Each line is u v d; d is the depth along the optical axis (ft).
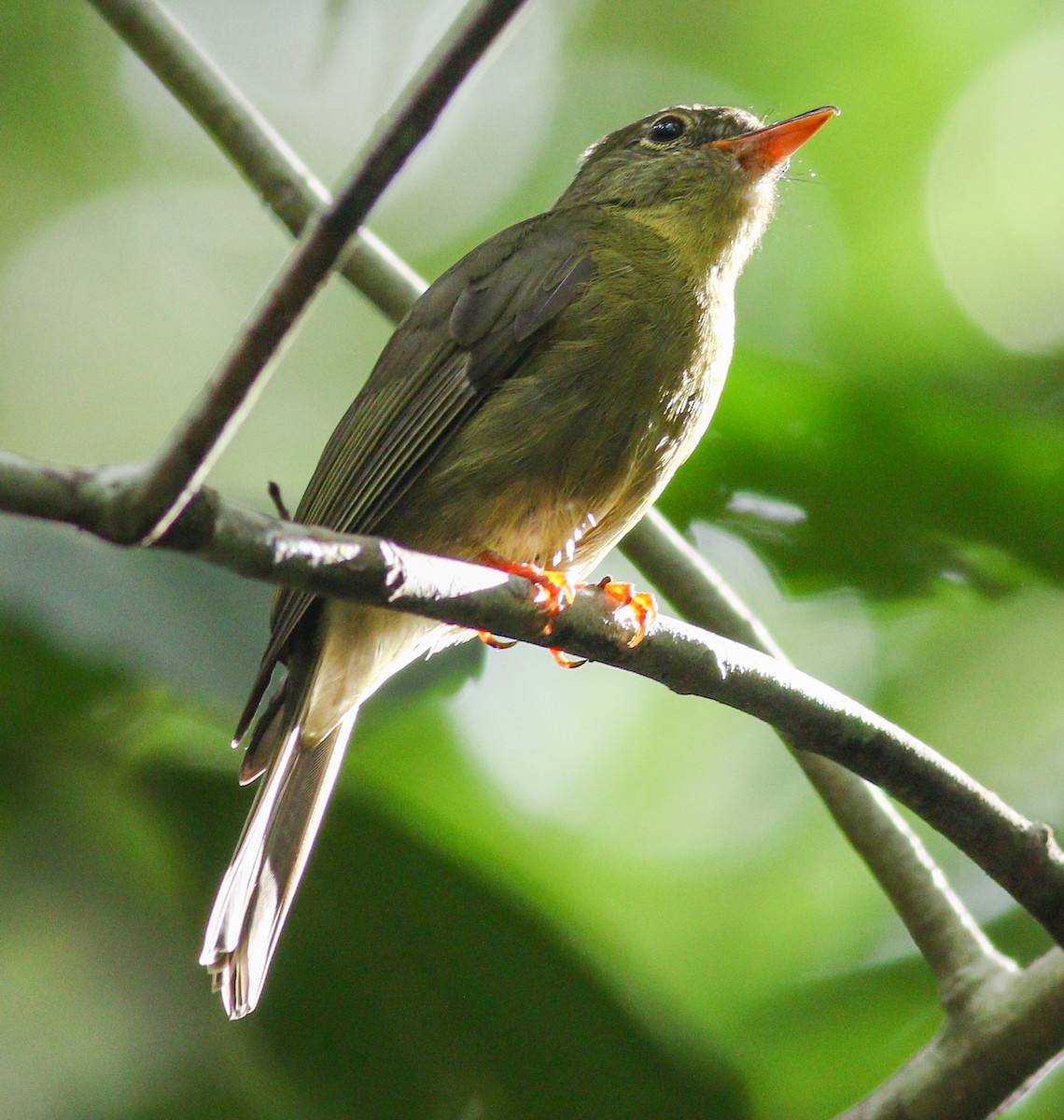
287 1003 29.19
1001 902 40.16
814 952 42.57
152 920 29.32
